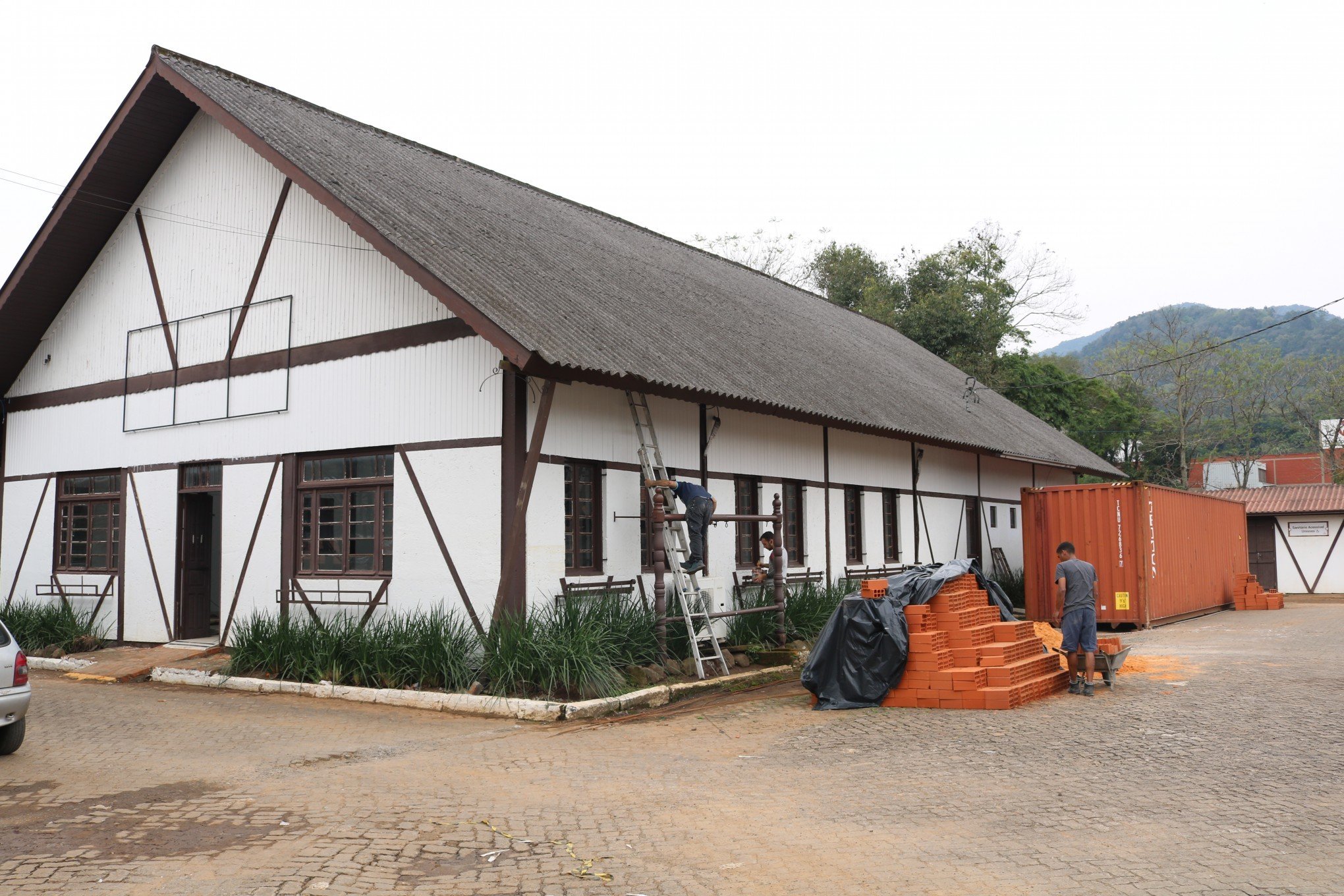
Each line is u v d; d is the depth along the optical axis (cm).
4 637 909
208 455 1602
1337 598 3122
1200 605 2319
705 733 1010
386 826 667
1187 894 523
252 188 1593
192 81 1539
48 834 651
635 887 550
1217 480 5206
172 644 1630
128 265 1783
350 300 1439
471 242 1471
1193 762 820
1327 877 545
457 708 1153
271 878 562
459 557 1281
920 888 540
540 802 730
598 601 1335
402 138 1938
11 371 1972
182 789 775
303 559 1470
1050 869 565
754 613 1546
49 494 1880
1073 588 1186
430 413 1330
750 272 2809
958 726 1005
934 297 4828
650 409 1486
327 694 1262
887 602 1161
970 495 2555
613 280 1739
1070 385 4838
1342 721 980
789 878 560
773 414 1605
